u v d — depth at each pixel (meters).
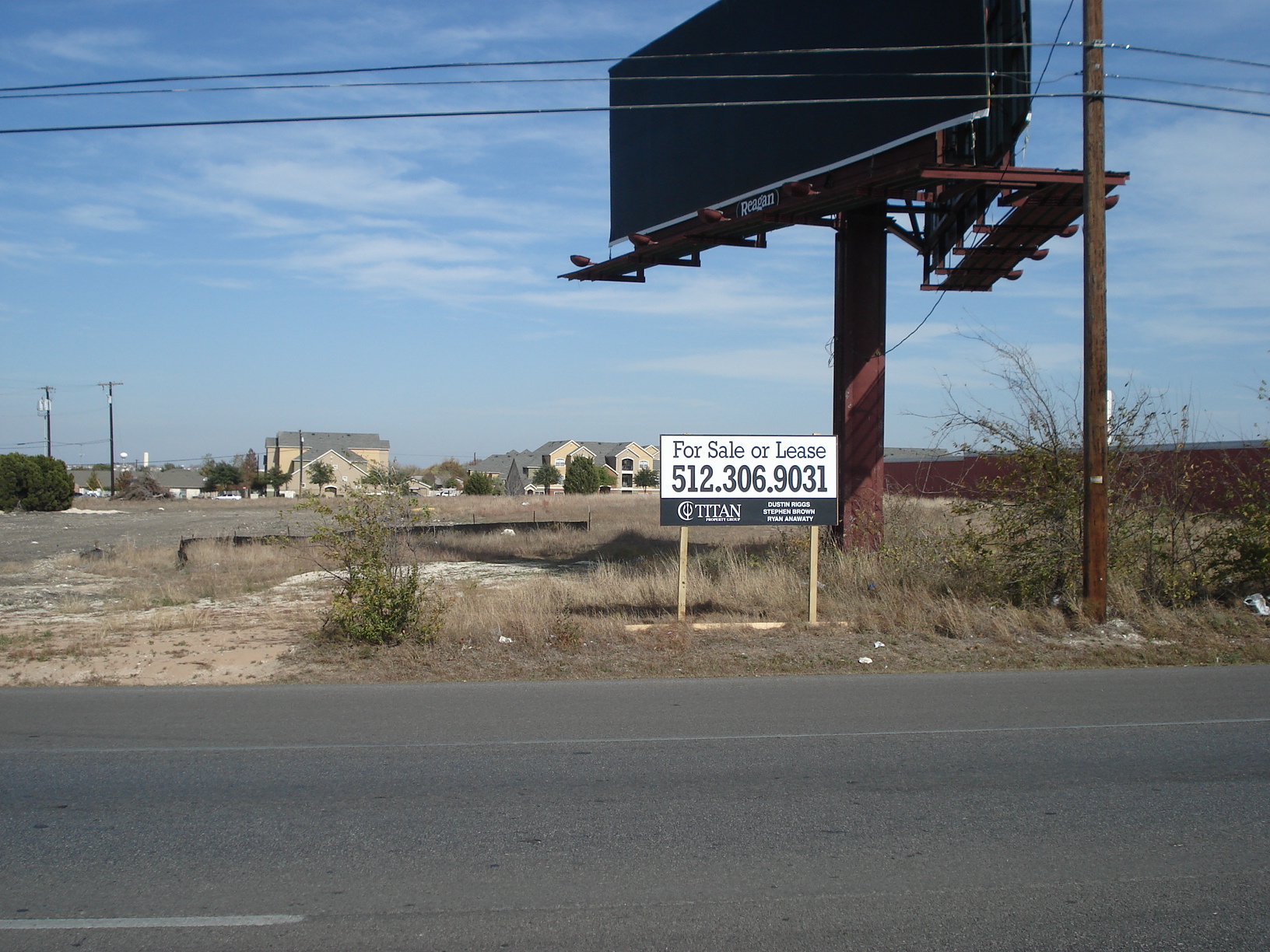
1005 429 14.25
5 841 5.42
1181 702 9.05
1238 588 13.91
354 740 7.67
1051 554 13.68
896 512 17.95
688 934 4.24
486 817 5.79
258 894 4.69
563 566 22.98
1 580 21.38
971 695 9.39
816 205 16.41
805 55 16.86
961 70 14.24
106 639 12.40
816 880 4.83
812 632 12.70
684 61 19.94
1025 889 4.71
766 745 7.48
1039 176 14.22
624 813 5.87
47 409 93.25
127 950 4.11
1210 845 5.31
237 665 10.96
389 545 12.40
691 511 13.18
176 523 45.75
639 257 20.72
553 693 9.60
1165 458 14.30
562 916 4.43
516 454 126.69
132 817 5.82
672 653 11.49
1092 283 12.68
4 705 9.07
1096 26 12.58
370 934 4.25
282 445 114.88
